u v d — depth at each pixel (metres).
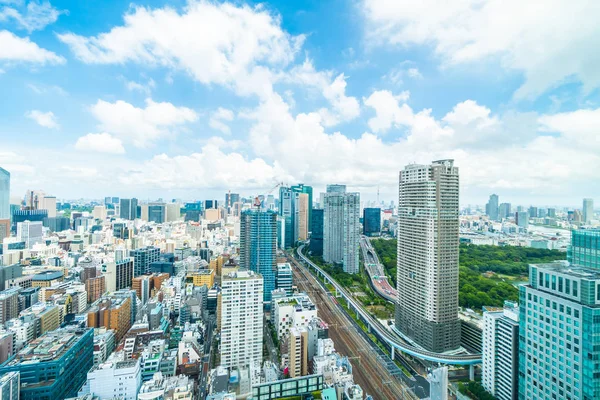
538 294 155.62
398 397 197.00
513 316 184.25
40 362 182.62
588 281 132.75
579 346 133.25
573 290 139.25
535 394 155.75
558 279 146.75
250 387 192.25
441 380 131.38
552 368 146.38
